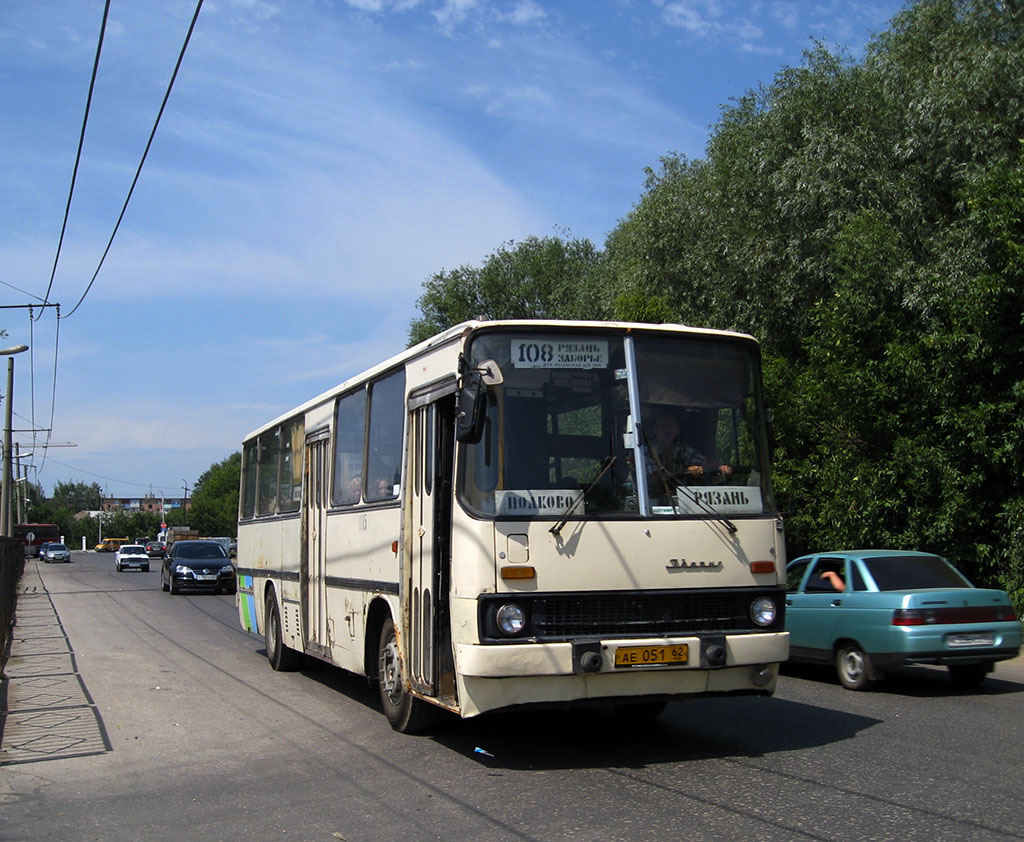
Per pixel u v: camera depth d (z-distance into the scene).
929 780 6.86
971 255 17.62
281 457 13.77
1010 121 19.91
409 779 7.22
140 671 13.57
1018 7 21.78
